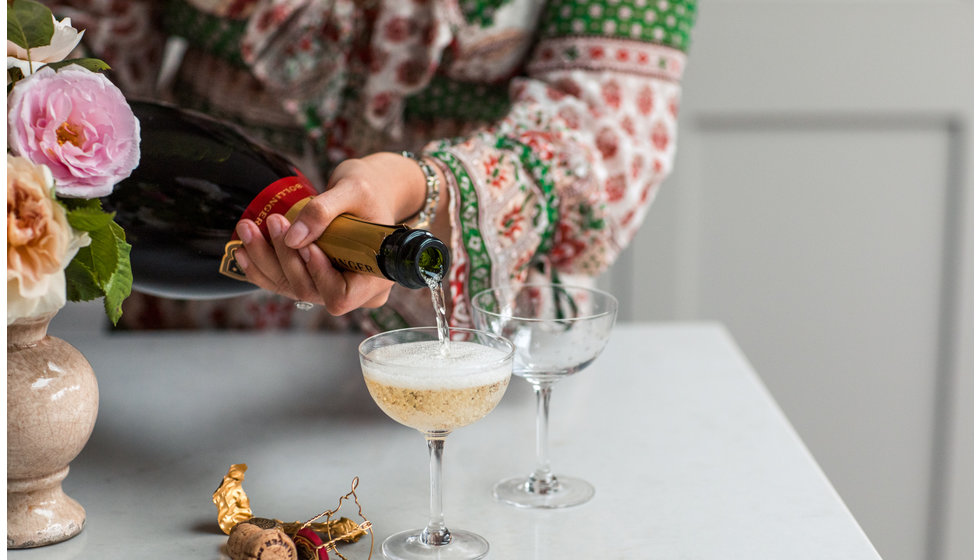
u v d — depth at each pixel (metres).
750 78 2.02
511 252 1.23
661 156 1.34
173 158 1.12
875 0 1.97
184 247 1.12
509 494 1.10
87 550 1.02
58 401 1.00
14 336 1.00
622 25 1.32
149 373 1.37
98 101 0.96
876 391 2.19
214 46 1.41
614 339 1.50
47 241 0.93
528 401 1.31
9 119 0.93
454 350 1.02
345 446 1.20
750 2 1.98
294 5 1.36
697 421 1.25
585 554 1.02
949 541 2.22
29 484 1.01
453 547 1.02
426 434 1.03
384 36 1.37
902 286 2.13
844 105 2.03
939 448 2.20
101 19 1.42
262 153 1.13
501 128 1.26
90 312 1.87
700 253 2.13
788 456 1.18
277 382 1.35
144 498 1.10
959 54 1.99
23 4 0.94
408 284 0.99
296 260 1.05
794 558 1.01
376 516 1.08
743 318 2.17
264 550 0.97
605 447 1.20
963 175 2.05
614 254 1.34
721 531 1.05
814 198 2.09
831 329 2.16
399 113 1.41
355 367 1.40
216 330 1.54
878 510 2.24
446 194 1.19
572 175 1.25
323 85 1.40
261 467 1.16
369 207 1.06
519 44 1.38
